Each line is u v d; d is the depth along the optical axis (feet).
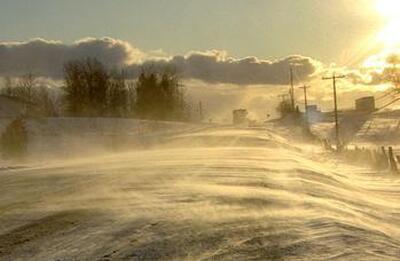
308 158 120.37
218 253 29.09
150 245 31.04
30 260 30.66
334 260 27.43
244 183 57.00
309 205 43.21
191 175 65.21
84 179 66.03
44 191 57.31
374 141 267.80
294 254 28.50
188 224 35.22
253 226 34.37
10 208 46.73
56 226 38.06
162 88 358.02
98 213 40.93
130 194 49.98
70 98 336.90
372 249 29.55
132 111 357.00
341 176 82.23
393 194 66.95
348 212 43.37
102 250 30.99
